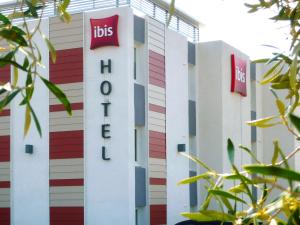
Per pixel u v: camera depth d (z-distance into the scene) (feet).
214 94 90.99
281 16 7.80
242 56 97.50
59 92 7.29
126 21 72.64
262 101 107.76
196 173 88.22
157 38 79.46
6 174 78.69
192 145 90.02
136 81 76.59
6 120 79.00
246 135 98.12
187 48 87.81
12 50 7.63
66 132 75.20
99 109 73.26
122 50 72.54
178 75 84.38
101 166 72.90
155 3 81.41
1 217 78.59
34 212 76.59
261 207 6.09
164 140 79.97
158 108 79.05
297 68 7.04
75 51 74.90
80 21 74.79
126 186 71.51
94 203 73.10
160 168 78.54
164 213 78.64
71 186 74.54
